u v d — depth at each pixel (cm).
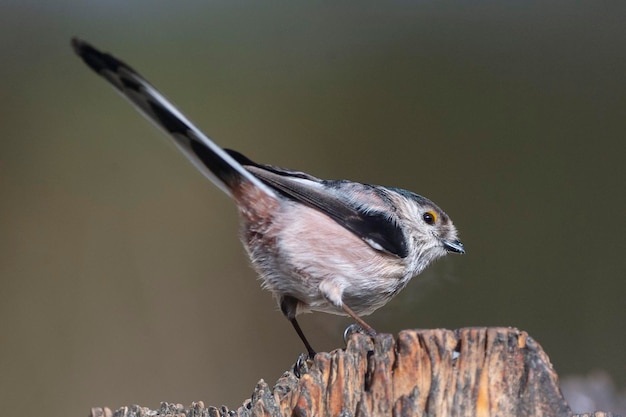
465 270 1206
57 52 1343
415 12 1513
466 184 1339
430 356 484
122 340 1125
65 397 1073
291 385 539
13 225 1184
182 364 1116
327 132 1392
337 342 1112
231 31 1466
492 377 481
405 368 486
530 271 1227
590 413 523
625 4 1467
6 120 1269
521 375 480
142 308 1150
